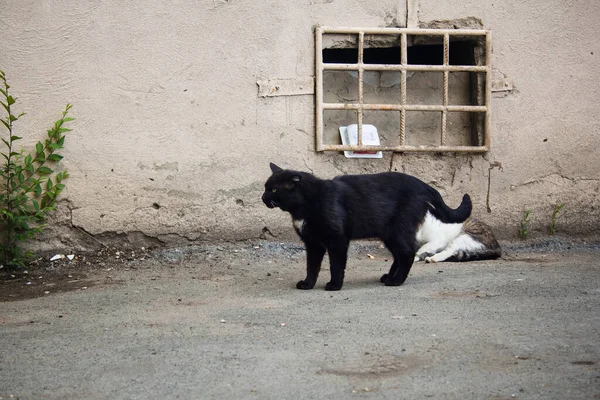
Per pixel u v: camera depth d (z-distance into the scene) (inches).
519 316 206.2
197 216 314.2
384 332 191.6
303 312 215.6
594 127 342.6
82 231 305.7
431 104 341.7
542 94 338.3
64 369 168.7
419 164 331.6
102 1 299.3
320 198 243.8
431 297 232.4
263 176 318.0
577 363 164.1
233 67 312.3
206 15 308.3
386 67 324.8
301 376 159.5
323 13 319.3
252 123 315.6
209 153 313.0
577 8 338.6
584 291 238.4
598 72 342.0
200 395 150.2
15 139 289.1
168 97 307.7
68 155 301.3
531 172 339.6
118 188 306.3
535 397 144.8
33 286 268.4
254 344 183.6
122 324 207.5
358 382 155.0
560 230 343.6
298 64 318.3
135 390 154.2
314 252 251.6
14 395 153.4
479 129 337.1
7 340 193.9
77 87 299.9
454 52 356.8
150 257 305.3
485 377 156.2
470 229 312.2
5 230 295.7
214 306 226.8
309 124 321.1
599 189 345.1
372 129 328.8
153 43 304.7
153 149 307.9
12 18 293.4
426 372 160.1
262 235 320.5
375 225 249.4
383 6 324.5
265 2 313.1
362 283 260.1
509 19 334.3
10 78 295.0
